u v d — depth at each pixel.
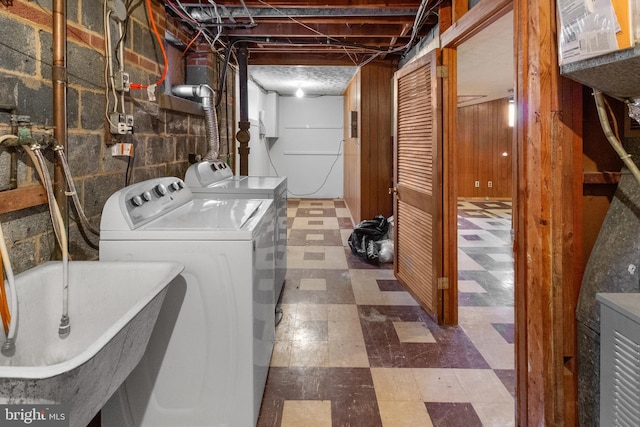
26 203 1.33
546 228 1.41
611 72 1.07
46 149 1.46
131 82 2.14
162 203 1.93
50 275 1.31
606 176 1.41
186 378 1.60
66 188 1.55
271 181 3.10
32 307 1.23
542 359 1.44
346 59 4.82
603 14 1.01
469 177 8.54
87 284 1.35
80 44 1.69
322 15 3.03
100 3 1.84
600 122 1.35
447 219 2.69
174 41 3.05
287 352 2.34
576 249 1.42
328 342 2.46
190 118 3.07
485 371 2.14
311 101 8.45
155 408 1.61
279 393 1.94
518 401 1.64
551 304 1.42
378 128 4.97
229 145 4.09
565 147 1.40
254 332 1.64
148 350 1.59
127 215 1.59
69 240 1.60
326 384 2.02
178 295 1.57
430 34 3.38
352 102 6.29
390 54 4.74
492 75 4.80
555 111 1.39
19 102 1.34
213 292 1.57
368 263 4.11
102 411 1.59
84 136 1.72
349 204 6.84
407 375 2.10
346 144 7.49
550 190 1.41
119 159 2.02
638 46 0.92
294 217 6.64
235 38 3.66
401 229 3.46
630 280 1.21
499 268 3.99
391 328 2.65
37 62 1.42
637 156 1.38
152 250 1.56
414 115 3.09
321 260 4.21
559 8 1.23
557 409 1.43
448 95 2.65
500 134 8.37
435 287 2.72
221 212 1.93
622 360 1.00
